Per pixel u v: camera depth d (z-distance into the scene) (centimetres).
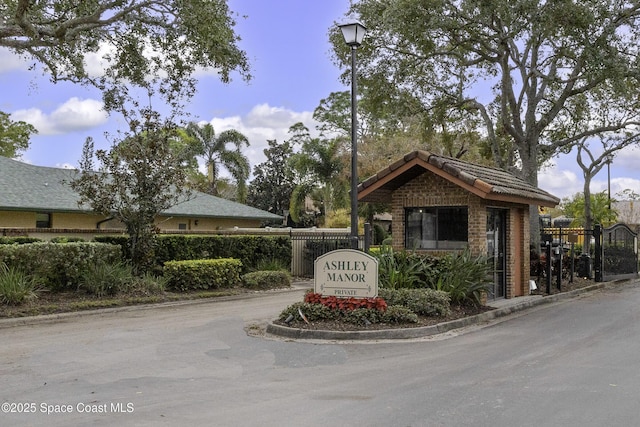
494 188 1263
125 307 1441
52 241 1712
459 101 2322
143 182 1686
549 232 2583
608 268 2317
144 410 607
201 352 912
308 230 2666
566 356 870
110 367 809
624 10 1823
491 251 1495
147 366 816
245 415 589
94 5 1648
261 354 894
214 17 1634
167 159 1714
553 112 2116
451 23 1748
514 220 1614
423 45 1914
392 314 1086
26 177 2467
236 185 4388
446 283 1280
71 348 945
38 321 1241
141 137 1703
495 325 1181
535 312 1400
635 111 2317
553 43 1902
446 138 2833
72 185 1677
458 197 1373
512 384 700
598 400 629
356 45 1209
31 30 1473
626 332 1098
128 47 1842
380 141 4062
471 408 603
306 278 2386
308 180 4481
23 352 912
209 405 625
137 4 1633
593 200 4544
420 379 730
